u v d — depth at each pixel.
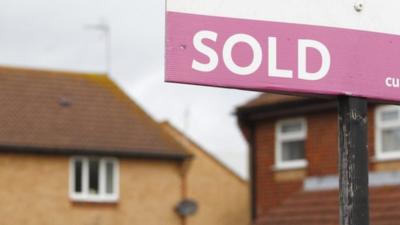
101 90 35.28
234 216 36.72
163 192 33.50
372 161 23.02
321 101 24.14
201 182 36.47
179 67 4.49
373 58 4.90
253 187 26.28
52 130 32.22
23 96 33.56
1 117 32.16
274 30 4.70
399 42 4.99
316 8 4.82
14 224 30.88
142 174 33.16
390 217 19.86
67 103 33.84
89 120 33.41
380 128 23.06
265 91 4.71
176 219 33.62
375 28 4.94
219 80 4.55
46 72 35.03
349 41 4.86
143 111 35.31
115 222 32.41
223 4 4.61
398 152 22.52
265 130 26.14
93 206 32.09
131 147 32.84
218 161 36.84
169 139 34.34
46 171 31.56
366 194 4.73
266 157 26.02
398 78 4.95
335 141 23.91
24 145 31.09
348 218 4.68
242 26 4.63
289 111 25.16
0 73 34.31
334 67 4.81
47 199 31.44
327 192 23.05
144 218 32.97
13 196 31.02
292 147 25.44
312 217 21.95
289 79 4.70
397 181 21.78
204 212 36.22
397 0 5.02
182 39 4.51
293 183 25.03
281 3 4.72
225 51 4.58
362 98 4.86
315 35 4.78
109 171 32.59
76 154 31.92
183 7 4.53
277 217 23.00
